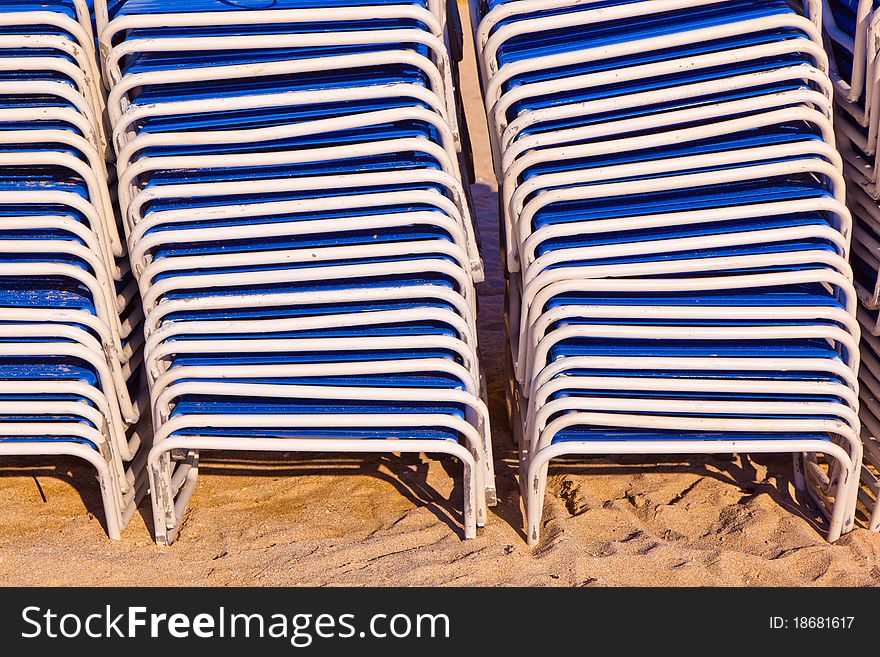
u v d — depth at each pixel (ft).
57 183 9.21
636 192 8.84
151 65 8.86
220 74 8.63
